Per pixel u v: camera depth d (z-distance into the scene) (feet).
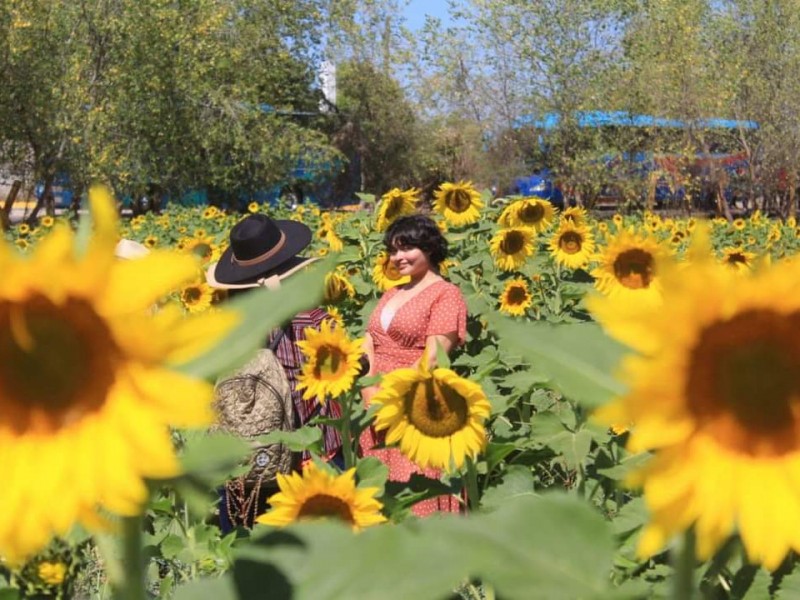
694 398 3.75
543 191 112.78
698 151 100.37
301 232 17.38
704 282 3.69
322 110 141.38
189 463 3.77
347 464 13.78
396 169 137.08
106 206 3.51
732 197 107.96
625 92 98.02
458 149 132.57
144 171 96.17
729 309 3.67
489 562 3.97
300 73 126.72
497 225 31.17
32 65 81.61
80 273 3.44
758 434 3.76
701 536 3.74
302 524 4.23
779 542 3.68
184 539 12.10
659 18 98.63
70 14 86.99
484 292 27.91
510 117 106.93
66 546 6.30
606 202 110.22
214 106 101.86
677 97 97.35
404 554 4.01
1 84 81.25
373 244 30.30
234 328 3.70
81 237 3.70
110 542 4.45
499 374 18.42
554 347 4.00
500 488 10.89
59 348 3.54
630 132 98.89
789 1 96.68
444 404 10.41
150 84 92.07
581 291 25.03
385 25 134.31
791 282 3.64
